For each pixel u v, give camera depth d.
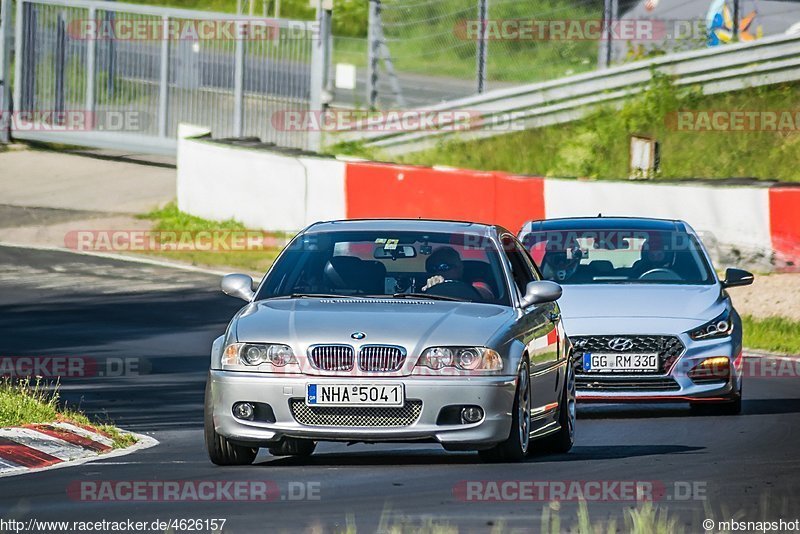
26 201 86.75
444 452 33.47
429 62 111.81
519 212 72.06
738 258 67.62
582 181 70.44
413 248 33.53
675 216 68.75
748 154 88.94
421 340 29.83
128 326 58.62
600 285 42.53
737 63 90.81
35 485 28.11
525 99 92.69
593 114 92.25
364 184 76.25
